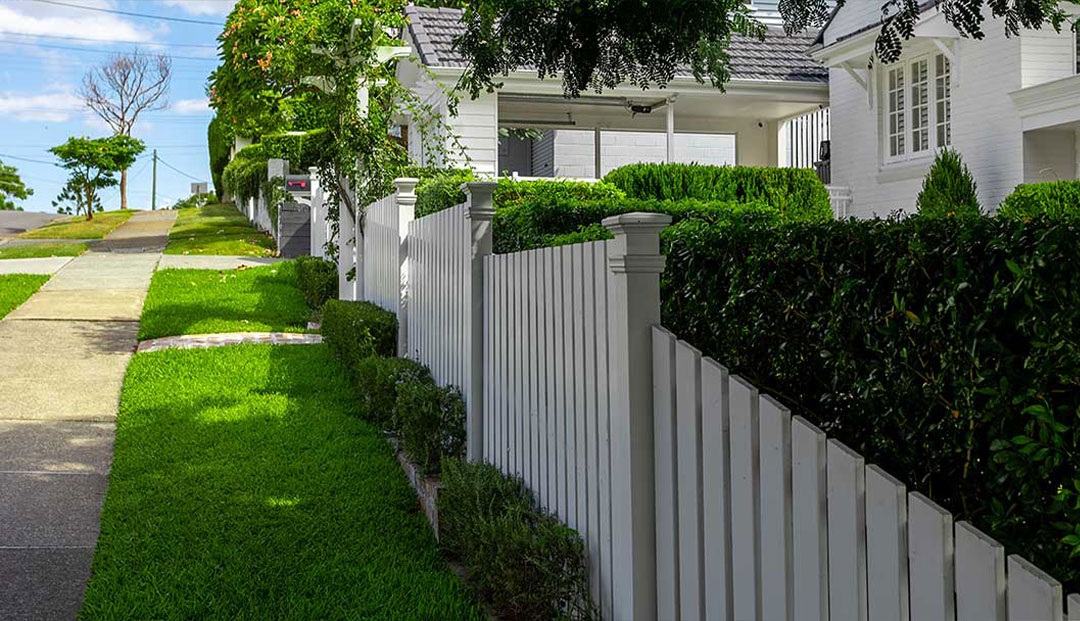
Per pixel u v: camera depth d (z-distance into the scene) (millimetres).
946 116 12961
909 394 2281
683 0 4133
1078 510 1929
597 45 4383
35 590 4191
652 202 8234
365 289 10648
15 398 7746
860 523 2148
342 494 5426
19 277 14297
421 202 9703
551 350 4016
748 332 2965
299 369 8578
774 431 2432
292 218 19344
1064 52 11562
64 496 5445
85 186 30406
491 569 3867
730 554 2662
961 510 2223
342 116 10703
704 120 17969
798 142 18812
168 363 8797
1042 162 11617
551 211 7578
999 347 2027
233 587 4113
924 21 11812
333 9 10164
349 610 3900
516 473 4555
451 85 13906
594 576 3527
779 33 16859
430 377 6559
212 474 5711
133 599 3996
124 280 14500
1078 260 1890
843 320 2508
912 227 2297
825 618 2270
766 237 2863
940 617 1927
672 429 2930
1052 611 1674
